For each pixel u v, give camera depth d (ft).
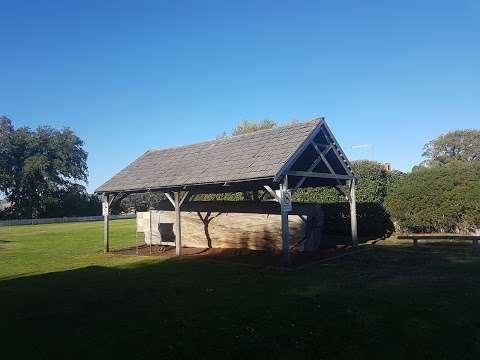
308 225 52.60
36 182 246.27
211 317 25.22
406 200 67.10
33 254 62.80
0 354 20.80
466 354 19.13
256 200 64.34
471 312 24.75
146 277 39.60
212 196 85.30
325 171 57.62
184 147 65.26
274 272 39.86
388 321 23.43
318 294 29.99
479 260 42.86
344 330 22.12
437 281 33.24
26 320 26.37
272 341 21.01
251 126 203.21
